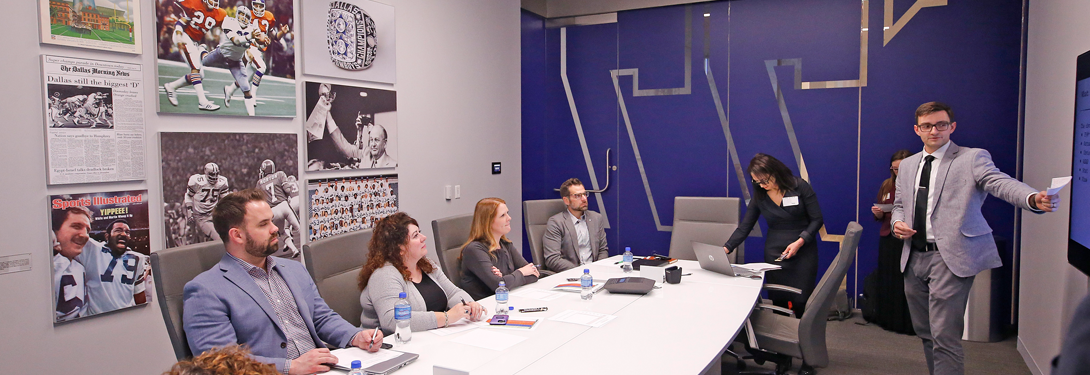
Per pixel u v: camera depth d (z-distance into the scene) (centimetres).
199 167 302
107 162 266
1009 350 388
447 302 272
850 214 486
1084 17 272
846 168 486
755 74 513
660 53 548
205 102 303
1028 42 401
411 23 430
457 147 480
